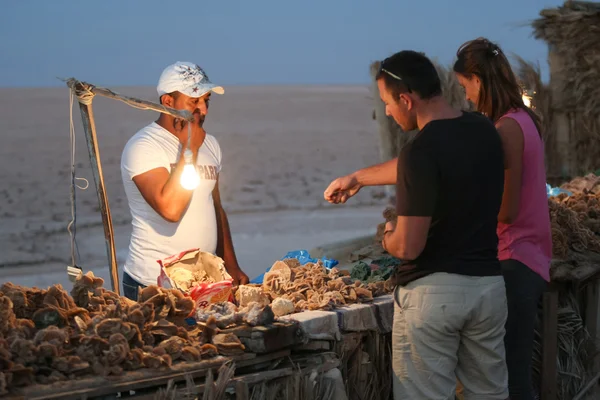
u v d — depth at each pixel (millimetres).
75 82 3428
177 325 3330
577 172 8109
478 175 3055
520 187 3621
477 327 3203
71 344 2967
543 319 4375
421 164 2980
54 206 16984
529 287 3699
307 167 27125
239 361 3197
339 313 3631
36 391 2703
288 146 34781
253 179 23031
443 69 7871
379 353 3838
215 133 41188
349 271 4645
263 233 13078
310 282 3979
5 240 12453
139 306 3162
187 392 2945
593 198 5613
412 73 3072
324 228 13719
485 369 3281
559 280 4555
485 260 3148
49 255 11266
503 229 3732
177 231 3963
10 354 2771
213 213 4129
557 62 8086
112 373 2891
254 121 50812
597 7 7941
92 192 19328
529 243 3723
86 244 12117
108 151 30297
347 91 103812
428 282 3129
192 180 3607
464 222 3080
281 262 4082
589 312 4875
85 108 3502
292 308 3645
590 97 7938
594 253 4918
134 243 4012
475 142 3053
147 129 3941
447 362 3217
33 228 13766
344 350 3658
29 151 29906
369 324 3760
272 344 3256
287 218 14992
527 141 3602
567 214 4930
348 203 17219
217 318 3400
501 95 3674
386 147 8000
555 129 8156
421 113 3123
